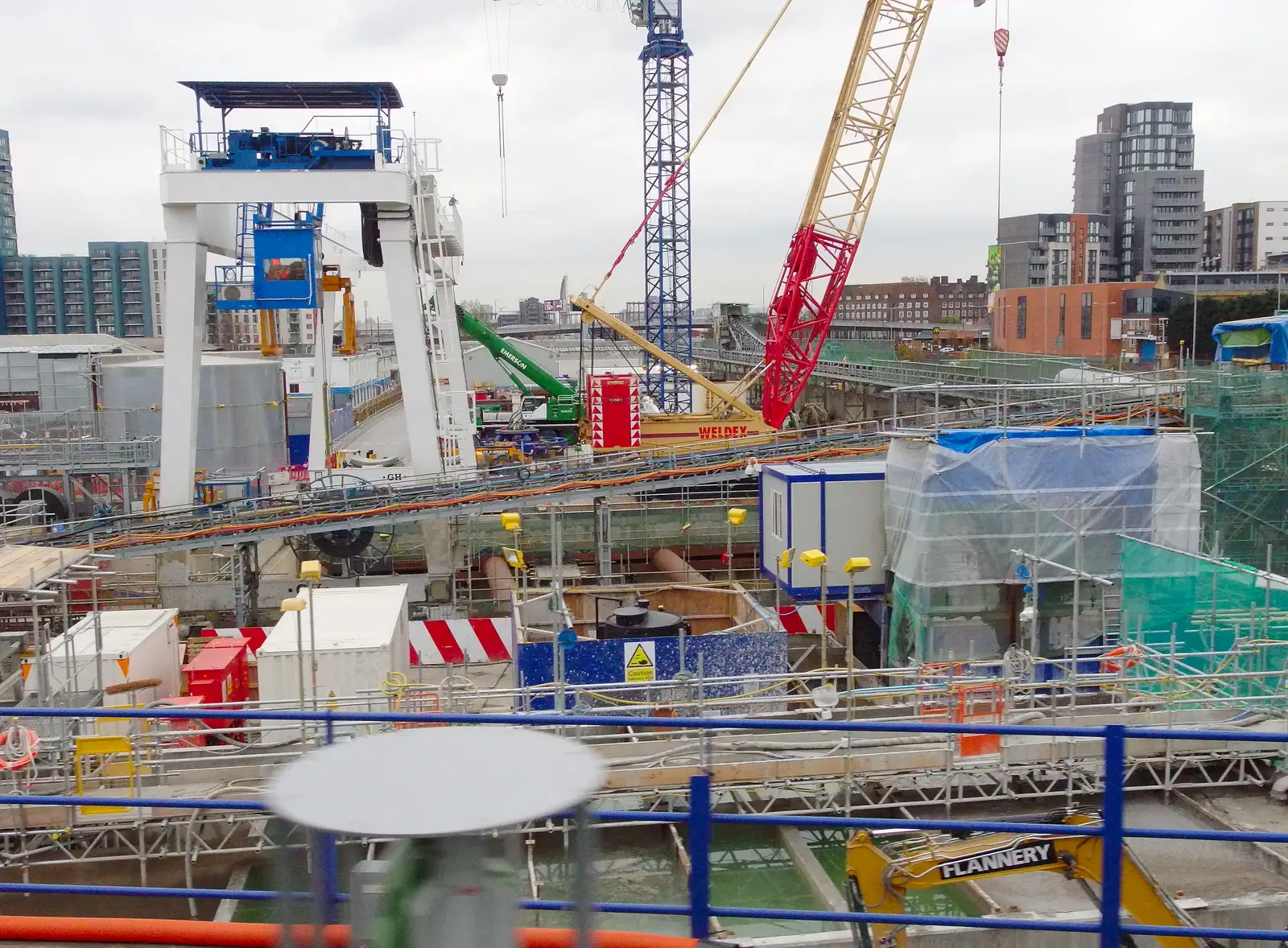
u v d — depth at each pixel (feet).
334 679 71.72
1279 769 63.62
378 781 13.38
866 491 96.07
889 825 21.52
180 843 59.41
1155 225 580.71
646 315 340.80
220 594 118.52
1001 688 66.13
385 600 85.35
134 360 179.73
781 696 70.18
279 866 13.56
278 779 13.58
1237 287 437.17
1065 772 64.59
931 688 63.57
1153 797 65.67
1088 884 42.98
